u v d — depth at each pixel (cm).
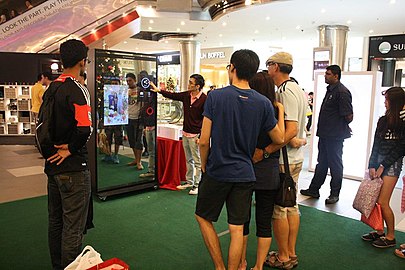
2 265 267
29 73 854
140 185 458
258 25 922
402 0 643
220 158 207
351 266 274
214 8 808
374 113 516
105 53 408
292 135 236
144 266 270
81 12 851
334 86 423
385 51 1079
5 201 419
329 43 902
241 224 215
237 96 204
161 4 850
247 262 277
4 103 888
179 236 325
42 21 847
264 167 230
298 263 277
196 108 433
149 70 461
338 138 419
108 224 351
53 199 229
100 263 186
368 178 312
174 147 479
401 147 291
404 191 306
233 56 210
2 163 631
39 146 213
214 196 214
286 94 240
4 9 960
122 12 855
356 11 734
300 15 782
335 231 342
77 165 215
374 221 306
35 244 303
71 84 208
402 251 292
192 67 1238
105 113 425
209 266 272
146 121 465
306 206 416
